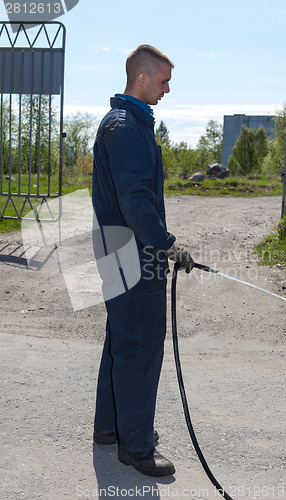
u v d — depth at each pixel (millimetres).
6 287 7344
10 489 2812
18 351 4891
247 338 5617
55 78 9398
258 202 20359
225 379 4438
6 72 9703
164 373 4500
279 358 5047
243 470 3102
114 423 3273
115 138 2734
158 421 3637
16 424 3523
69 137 41156
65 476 2963
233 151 64438
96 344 5238
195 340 5496
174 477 3004
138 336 2912
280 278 8227
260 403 3994
